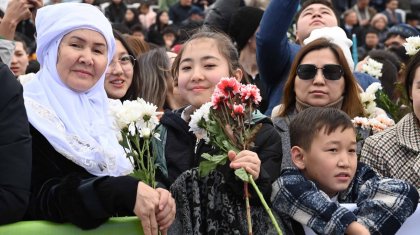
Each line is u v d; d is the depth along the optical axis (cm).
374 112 558
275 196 418
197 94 457
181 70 466
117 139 413
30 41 1130
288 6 618
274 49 629
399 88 581
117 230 385
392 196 420
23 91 408
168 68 611
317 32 639
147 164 419
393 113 593
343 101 543
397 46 1095
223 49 468
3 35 551
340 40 633
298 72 534
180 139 448
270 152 433
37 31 430
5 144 376
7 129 378
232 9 823
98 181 381
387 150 490
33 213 392
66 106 415
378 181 430
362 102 557
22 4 553
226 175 407
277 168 431
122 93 578
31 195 395
